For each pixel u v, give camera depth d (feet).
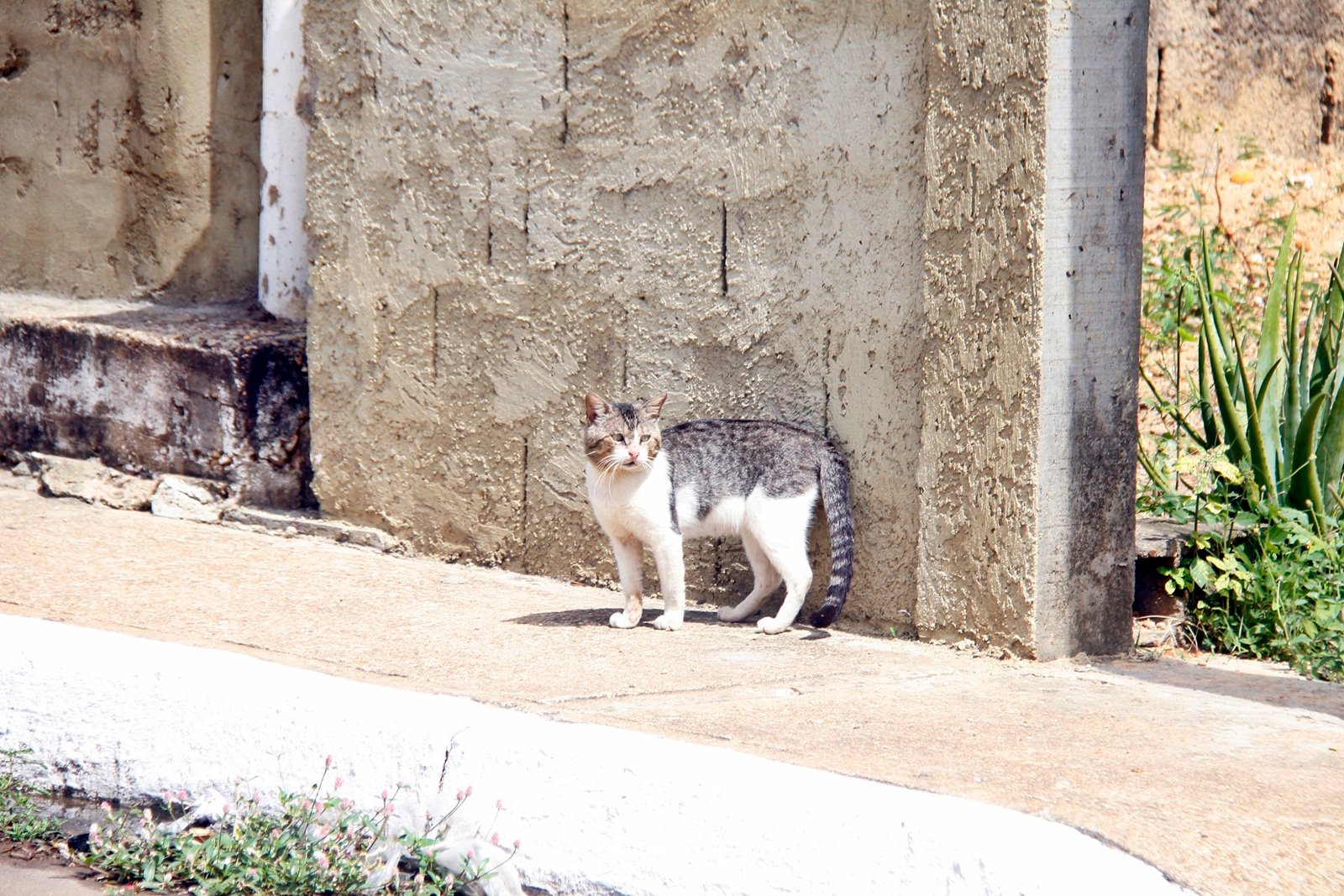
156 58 48.70
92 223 50.98
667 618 33.60
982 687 28.76
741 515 33.58
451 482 40.52
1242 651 33.88
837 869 19.47
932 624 32.48
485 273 39.14
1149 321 55.31
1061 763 23.44
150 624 31.71
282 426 43.86
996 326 30.60
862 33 32.35
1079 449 30.86
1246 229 65.00
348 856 21.62
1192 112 72.43
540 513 39.09
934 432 31.86
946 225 31.14
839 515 32.86
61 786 25.68
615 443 32.17
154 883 21.74
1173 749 24.62
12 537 39.91
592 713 25.76
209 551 39.88
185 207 49.44
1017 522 30.73
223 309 49.03
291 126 46.57
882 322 32.71
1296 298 38.88
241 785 23.98
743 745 23.86
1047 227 29.78
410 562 40.47
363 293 41.32
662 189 36.06
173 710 25.40
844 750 23.79
